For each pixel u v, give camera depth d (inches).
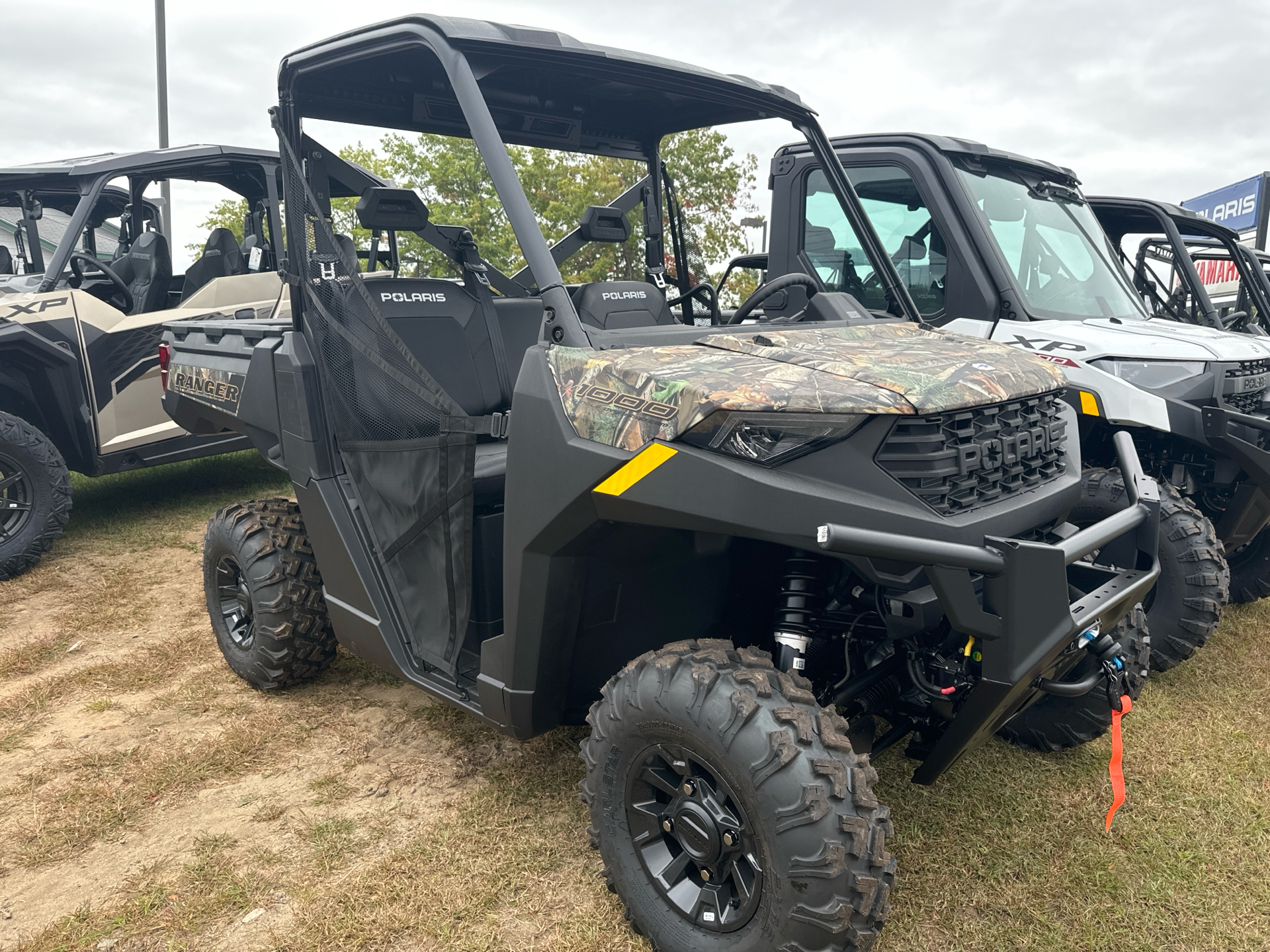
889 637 77.0
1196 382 133.3
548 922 79.7
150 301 211.2
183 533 208.8
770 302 122.3
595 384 72.5
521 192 79.1
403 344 92.7
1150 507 82.8
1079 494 83.1
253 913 81.2
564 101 107.4
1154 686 129.8
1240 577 161.2
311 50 95.3
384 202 89.8
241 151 216.7
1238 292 243.6
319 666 126.3
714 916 69.9
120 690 129.0
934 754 75.0
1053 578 65.8
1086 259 170.4
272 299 230.2
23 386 190.5
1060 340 141.3
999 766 105.6
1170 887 84.3
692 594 87.7
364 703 123.4
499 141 79.9
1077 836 92.1
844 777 63.9
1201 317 193.6
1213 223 209.9
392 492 99.1
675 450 66.9
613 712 75.0
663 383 68.4
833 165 108.5
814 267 177.6
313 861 88.4
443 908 81.3
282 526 123.6
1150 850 89.9
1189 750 110.2
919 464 65.9
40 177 204.8
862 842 62.7
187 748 111.4
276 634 120.0
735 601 92.1
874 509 64.0
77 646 144.9
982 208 157.6
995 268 151.2
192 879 86.1
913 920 79.7
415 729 115.8
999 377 74.5
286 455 112.9
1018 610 65.1
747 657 70.7
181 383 140.1
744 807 65.7
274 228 220.5
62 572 181.8
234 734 114.3
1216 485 144.6
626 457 69.2
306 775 105.2
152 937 78.5
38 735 115.7
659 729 70.9
